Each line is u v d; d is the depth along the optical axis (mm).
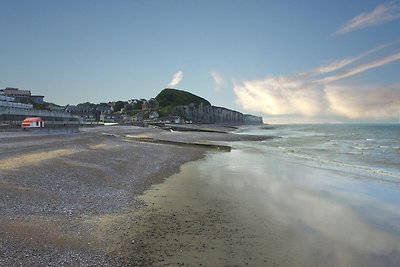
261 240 12031
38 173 18328
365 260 10742
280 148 53438
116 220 13055
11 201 13234
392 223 14586
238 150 48875
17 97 129625
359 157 40219
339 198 18797
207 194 18891
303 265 10164
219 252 10766
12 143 29891
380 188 21578
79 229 11570
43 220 11906
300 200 18141
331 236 12781
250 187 21172
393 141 74438
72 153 27375
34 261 8844
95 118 174875
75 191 16344
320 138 88000
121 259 9695
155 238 11578
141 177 22609
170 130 113438
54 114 66250
